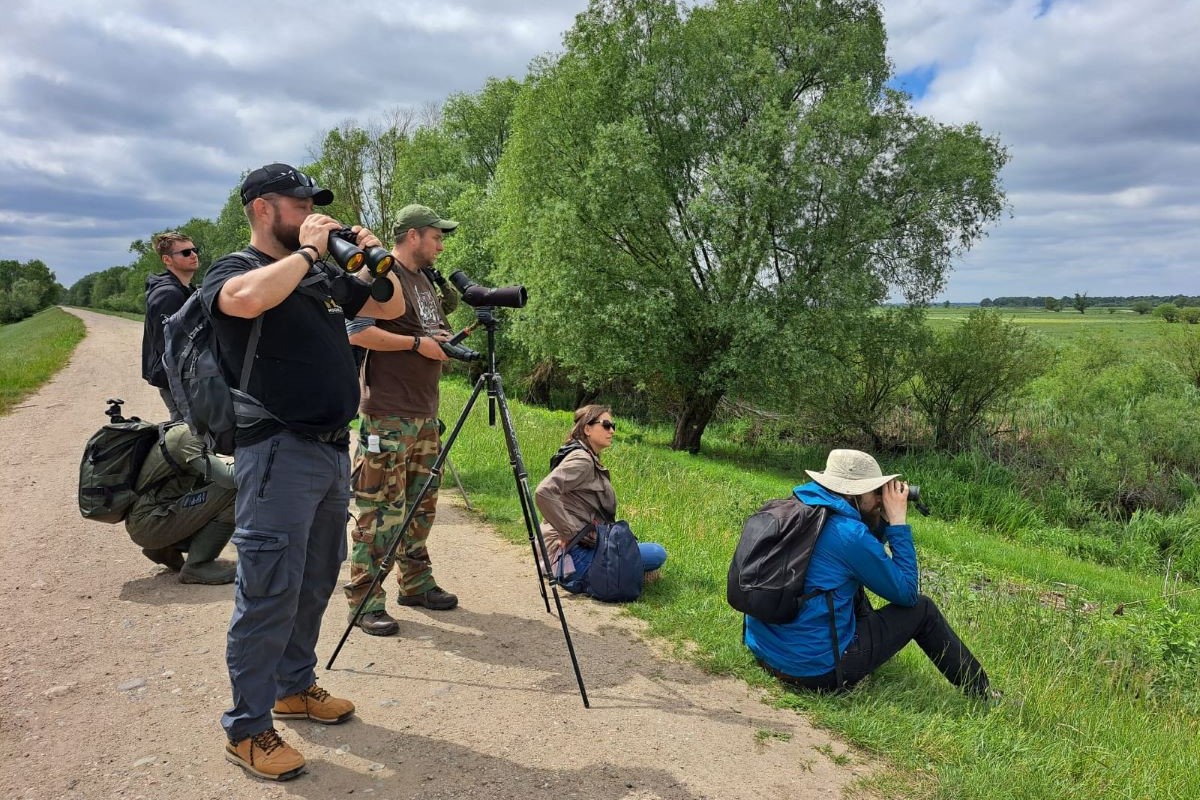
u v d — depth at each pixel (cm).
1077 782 317
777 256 1755
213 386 259
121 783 266
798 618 369
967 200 1808
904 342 1888
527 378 2792
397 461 411
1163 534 1442
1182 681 510
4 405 1328
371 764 286
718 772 296
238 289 242
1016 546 1246
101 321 5519
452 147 3497
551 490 495
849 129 1587
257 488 263
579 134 1869
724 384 1773
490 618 446
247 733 273
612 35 1822
